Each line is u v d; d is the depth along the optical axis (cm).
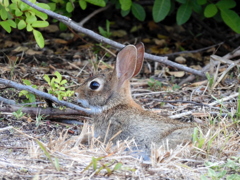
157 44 1677
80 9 1808
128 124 951
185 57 1600
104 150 840
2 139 908
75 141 897
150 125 932
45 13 1057
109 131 973
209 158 848
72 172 750
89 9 1809
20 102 1124
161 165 790
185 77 1431
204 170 797
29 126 998
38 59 1459
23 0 1024
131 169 759
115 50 1534
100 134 984
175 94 1258
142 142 926
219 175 753
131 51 994
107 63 1447
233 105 1162
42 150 823
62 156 798
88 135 942
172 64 1291
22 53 1462
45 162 786
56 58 1482
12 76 1272
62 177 731
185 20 1452
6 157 803
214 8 1394
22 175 732
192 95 1248
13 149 848
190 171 784
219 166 806
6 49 1503
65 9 1423
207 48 1586
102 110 998
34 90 1009
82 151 824
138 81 1351
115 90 1003
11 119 1023
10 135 934
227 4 1401
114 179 734
